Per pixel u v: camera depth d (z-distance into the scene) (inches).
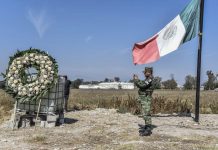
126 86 3885.3
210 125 619.2
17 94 578.6
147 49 639.1
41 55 588.7
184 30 637.9
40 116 590.6
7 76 584.1
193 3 638.5
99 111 820.6
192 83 3722.9
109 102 957.2
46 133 534.6
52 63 587.5
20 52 593.9
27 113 592.4
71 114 756.0
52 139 493.7
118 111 800.9
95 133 534.9
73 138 500.1
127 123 624.7
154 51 638.5
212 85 3661.4
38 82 577.6
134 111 775.1
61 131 550.9
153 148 436.5
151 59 637.9
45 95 585.3
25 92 575.8
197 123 636.7
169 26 639.1
